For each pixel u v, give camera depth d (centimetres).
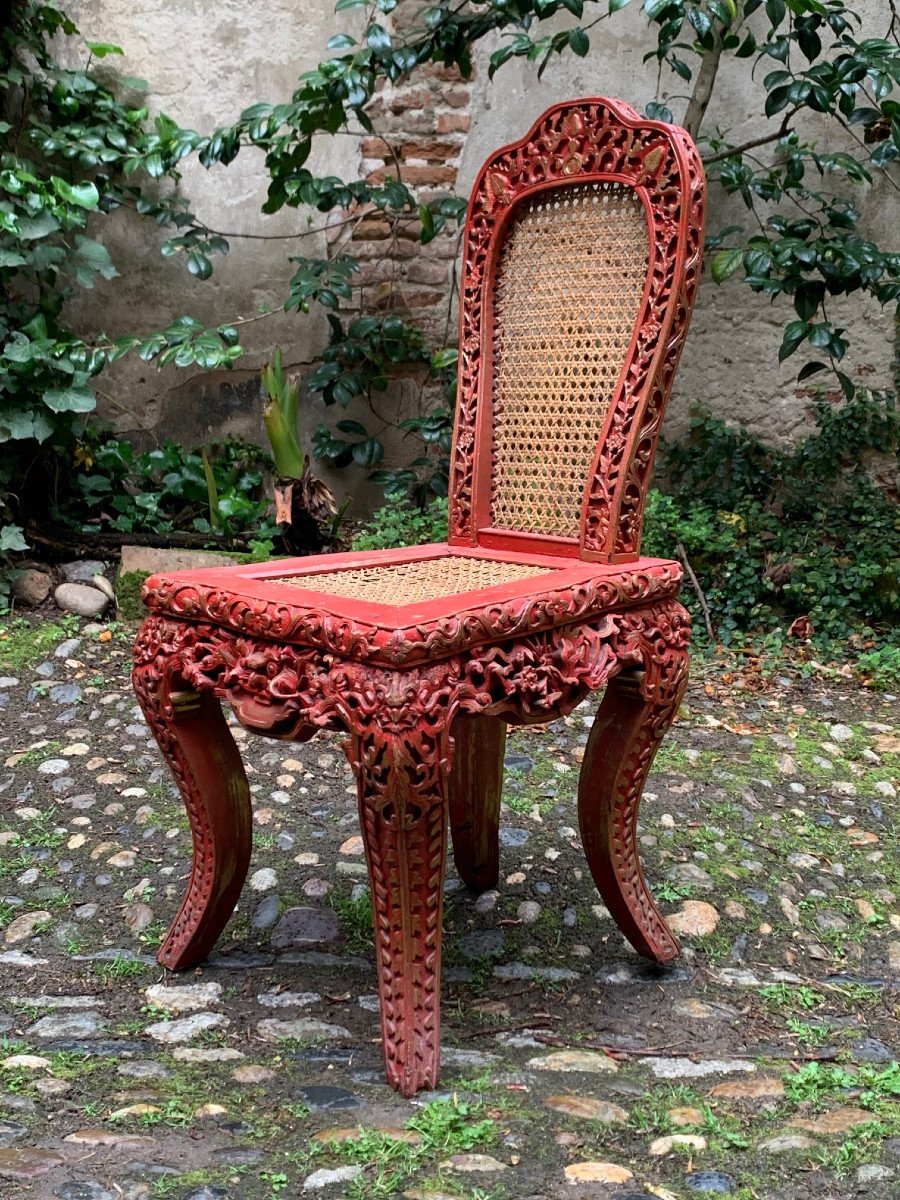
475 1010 206
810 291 427
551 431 221
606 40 509
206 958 221
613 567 201
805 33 420
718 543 462
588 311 216
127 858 265
